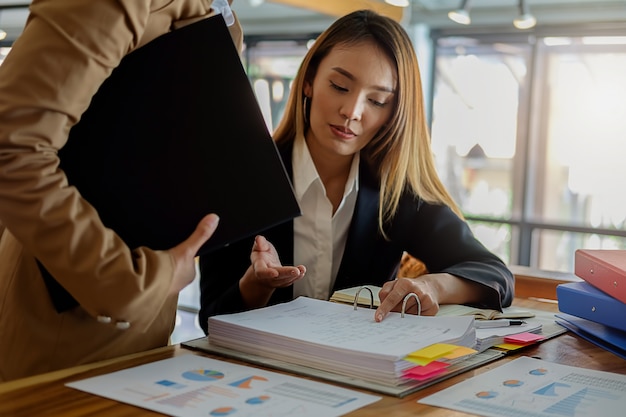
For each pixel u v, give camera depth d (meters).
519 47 6.88
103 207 0.88
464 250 1.39
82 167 0.88
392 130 1.37
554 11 6.47
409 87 1.36
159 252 0.83
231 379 0.84
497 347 1.05
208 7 0.98
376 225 1.40
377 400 0.79
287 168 1.40
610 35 6.48
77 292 0.80
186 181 0.90
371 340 0.91
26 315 0.91
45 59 0.78
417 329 0.97
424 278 1.22
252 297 1.18
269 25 7.44
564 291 1.22
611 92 6.58
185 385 0.81
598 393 0.85
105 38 0.80
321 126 1.33
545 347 1.09
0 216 0.80
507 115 7.00
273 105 7.62
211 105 0.91
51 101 0.79
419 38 7.06
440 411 0.77
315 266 1.39
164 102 0.90
